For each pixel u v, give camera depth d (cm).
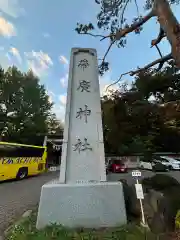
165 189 670
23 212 687
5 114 2633
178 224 459
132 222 530
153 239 432
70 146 601
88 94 663
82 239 425
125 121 848
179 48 530
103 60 827
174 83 846
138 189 537
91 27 756
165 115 748
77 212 508
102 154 596
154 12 632
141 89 868
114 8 760
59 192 520
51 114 3156
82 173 574
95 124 630
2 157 1348
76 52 712
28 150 1681
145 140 985
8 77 2709
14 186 1243
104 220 507
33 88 2809
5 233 502
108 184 539
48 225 489
